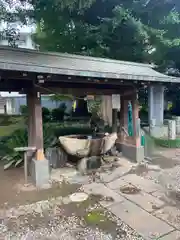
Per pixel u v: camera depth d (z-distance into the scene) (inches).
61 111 586.6
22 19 436.5
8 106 740.0
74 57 225.9
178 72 482.6
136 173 200.7
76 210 134.0
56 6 346.6
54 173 201.3
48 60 184.9
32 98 179.3
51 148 221.1
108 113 330.6
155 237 105.0
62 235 108.8
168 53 443.8
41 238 106.7
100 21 405.4
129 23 357.7
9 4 407.5
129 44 395.2
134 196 152.3
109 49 398.9
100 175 195.9
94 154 224.4
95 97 291.4
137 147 233.5
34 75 161.0
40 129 177.9
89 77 176.4
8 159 222.8
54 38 444.5
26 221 122.4
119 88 243.8
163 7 391.2
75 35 415.5
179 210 131.6
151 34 385.7
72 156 226.2
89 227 115.4
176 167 217.6
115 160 235.3
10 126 470.6
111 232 110.6
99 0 388.5
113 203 142.4
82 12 372.5
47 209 136.0
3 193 160.1
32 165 181.9
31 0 388.8
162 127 372.8
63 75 165.0
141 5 388.8
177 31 418.9
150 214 127.3
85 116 566.3
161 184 173.9
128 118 251.3
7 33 466.9
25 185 175.0
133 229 112.6
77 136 263.4
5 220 123.7
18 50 194.2
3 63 131.5
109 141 230.1
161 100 391.2
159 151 285.3
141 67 267.3
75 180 184.9
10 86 179.6
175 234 107.3
